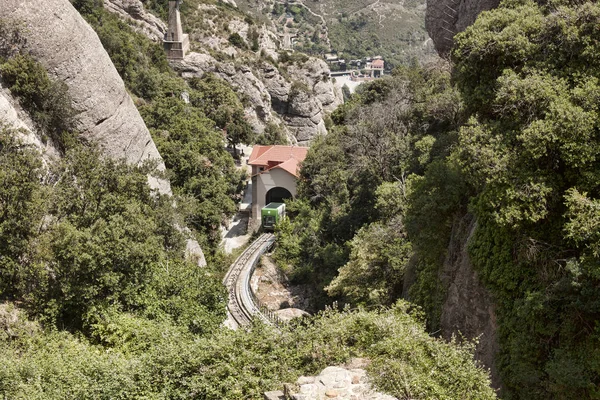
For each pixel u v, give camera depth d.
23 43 28.59
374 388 11.83
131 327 18.23
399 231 28.80
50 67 29.55
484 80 19.30
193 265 26.64
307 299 41.53
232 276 43.09
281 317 32.78
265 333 14.00
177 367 13.63
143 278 21.14
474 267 18.30
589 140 15.01
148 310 20.02
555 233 15.62
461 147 17.81
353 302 28.89
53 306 18.55
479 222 18.12
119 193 23.91
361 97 62.16
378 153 40.41
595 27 16.61
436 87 41.38
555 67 17.33
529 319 15.22
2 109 24.19
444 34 39.44
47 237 19.06
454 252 20.78
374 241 28.75
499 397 15.71
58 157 29.02
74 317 19.69
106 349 17.89
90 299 19.20
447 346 13.68
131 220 21.80
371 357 13.06
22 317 17.92
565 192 15.57
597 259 13.88
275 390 12.52
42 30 29.28
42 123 28.31
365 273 28.50
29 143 23.30
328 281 38.50
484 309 17.70
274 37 123.19
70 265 18.92
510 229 16.20
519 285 16.11
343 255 39.44
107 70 33.12
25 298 19.09
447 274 20.77
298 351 13.52
